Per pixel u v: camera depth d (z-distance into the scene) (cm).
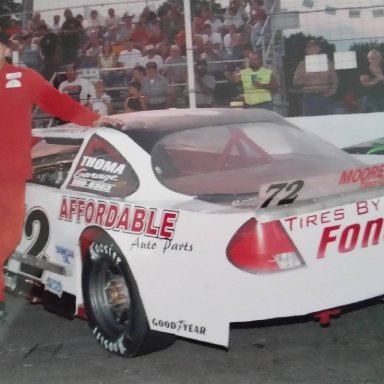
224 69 802
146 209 352
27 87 395
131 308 354
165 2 817
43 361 376
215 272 322
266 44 795
